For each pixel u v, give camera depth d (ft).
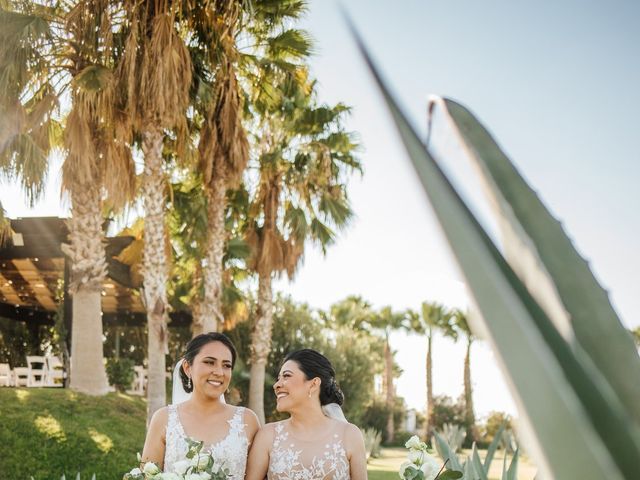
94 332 37.37
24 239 41.73
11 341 67.62
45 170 33.65
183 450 10.56
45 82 35.86
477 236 1.10
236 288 52.75
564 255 1.19
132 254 45.98
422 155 1.14
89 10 35.01
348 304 103.40
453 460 7.72
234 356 11.08
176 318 57.00
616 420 1.06
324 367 10.91
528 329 1.00
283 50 43.24
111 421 34.30
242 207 49.83
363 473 10.61
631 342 1.15
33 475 28.12
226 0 38.09
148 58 34.45
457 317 107.96
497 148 1.26
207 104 38.58
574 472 0.92
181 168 41.27
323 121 47.06
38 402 34.14
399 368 136.05
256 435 11.05
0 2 34.58
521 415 0.97
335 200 47.93
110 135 35.55
